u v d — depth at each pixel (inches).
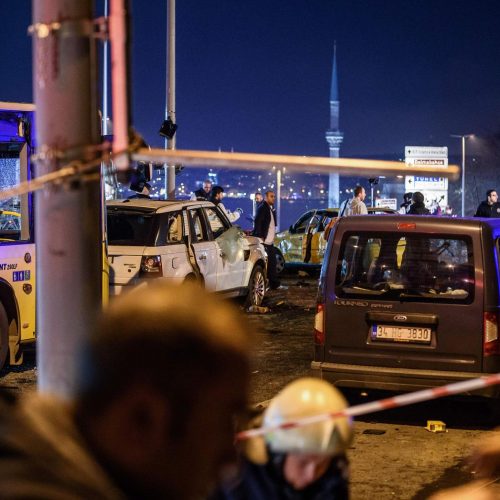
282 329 558.9
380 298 319.0
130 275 508.1
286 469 103.5
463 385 101.0
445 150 1518.2
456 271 316.2
